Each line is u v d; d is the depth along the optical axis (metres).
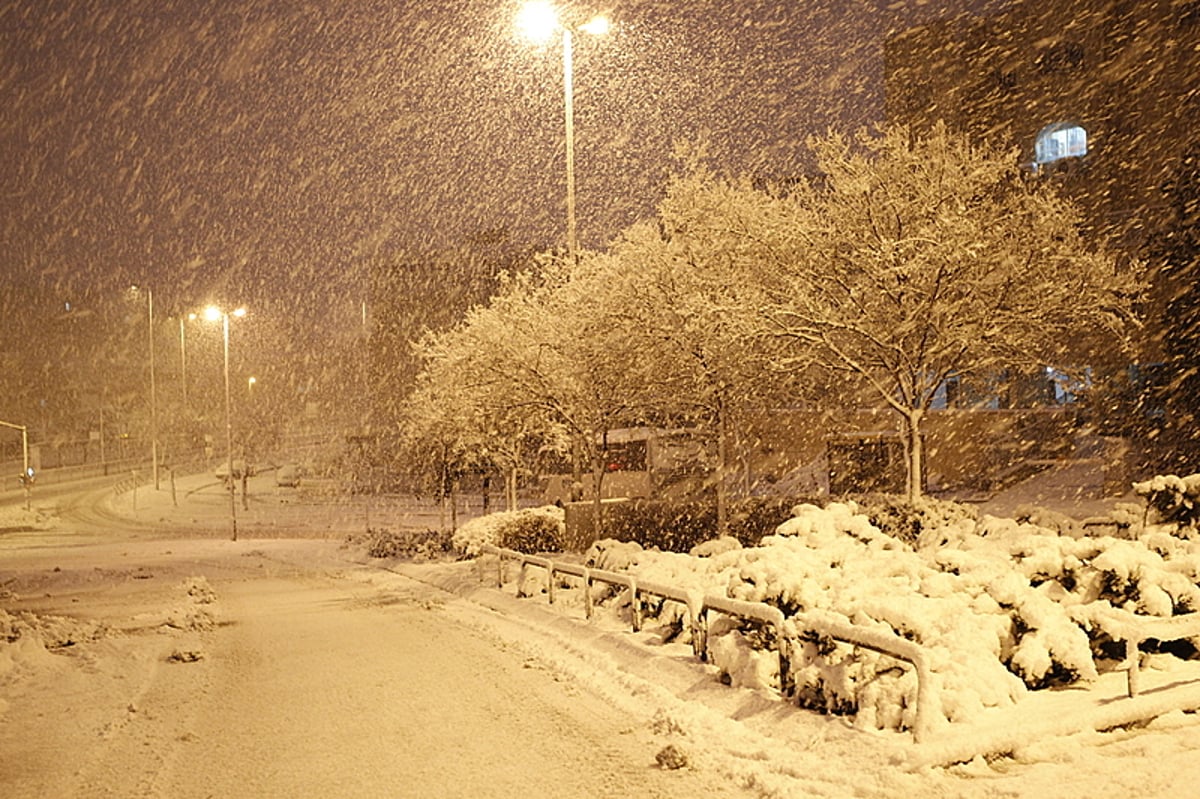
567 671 12.12
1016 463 35.53
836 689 8.61
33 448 102.44
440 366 25.11
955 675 8.35
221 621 18.84
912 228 16.89
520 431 24.70
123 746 9.57
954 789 6.91
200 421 131.50
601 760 8.38
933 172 16.94
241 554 37.62
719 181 19.30
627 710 10.10
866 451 32.00
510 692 11.16
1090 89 38.78
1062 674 9.20
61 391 129.38
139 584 27.38
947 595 9.90
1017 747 7.47
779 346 18.02
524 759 8.51
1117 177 37.28
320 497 71.00
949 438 35.84
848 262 17.59
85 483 89.62
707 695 10.07
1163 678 9.09
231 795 7.91
